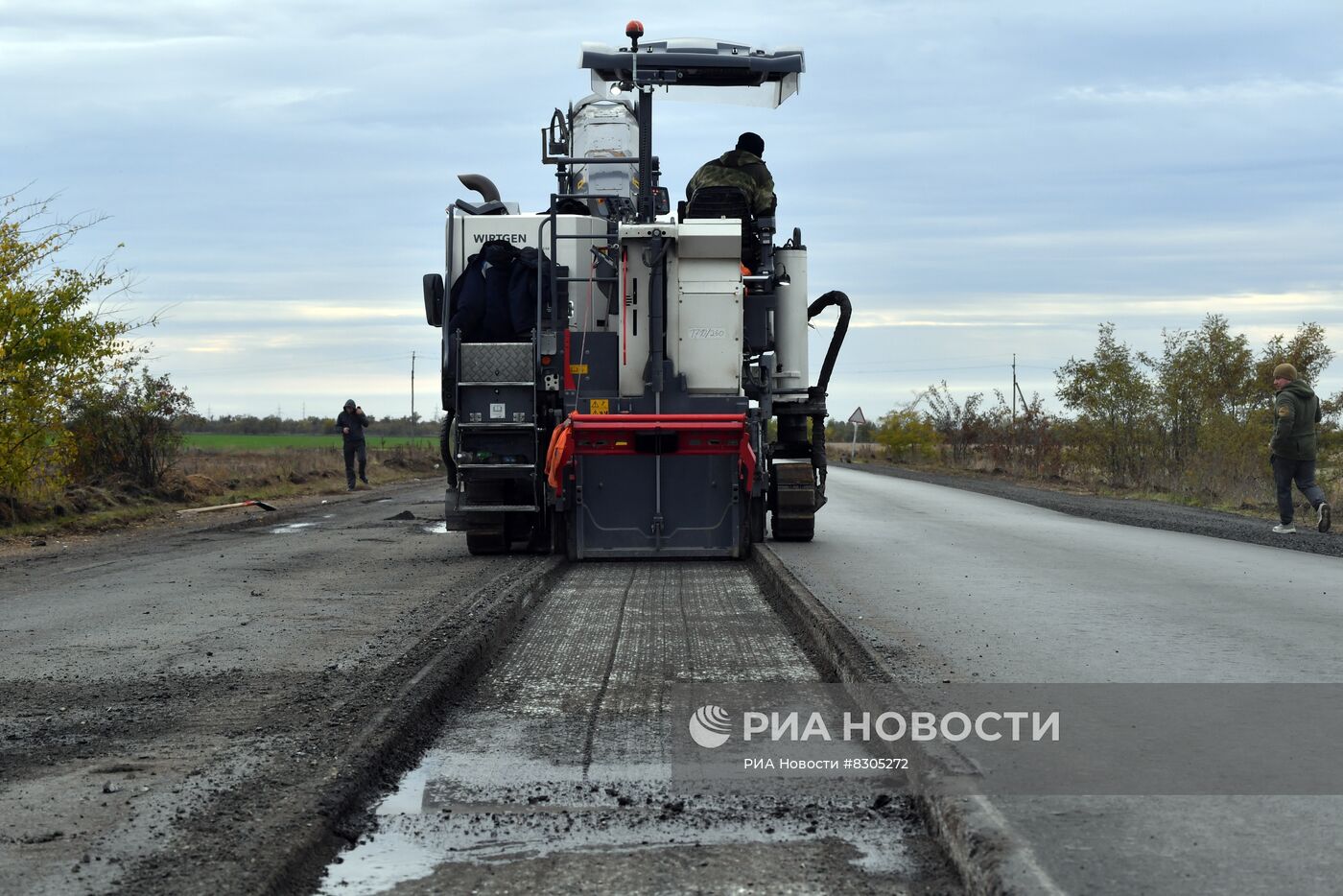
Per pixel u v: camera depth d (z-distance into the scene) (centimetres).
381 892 433
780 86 1705
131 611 1075
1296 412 1770
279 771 545
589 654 873
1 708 698
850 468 5872
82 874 425
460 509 1455
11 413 1981
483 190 1661
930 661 787
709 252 1460
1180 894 392
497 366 1430
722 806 526
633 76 1634
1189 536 1803
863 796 540
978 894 411
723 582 1262
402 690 691
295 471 3769
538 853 470
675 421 1377
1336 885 400
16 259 2002
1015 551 1559
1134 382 3453
